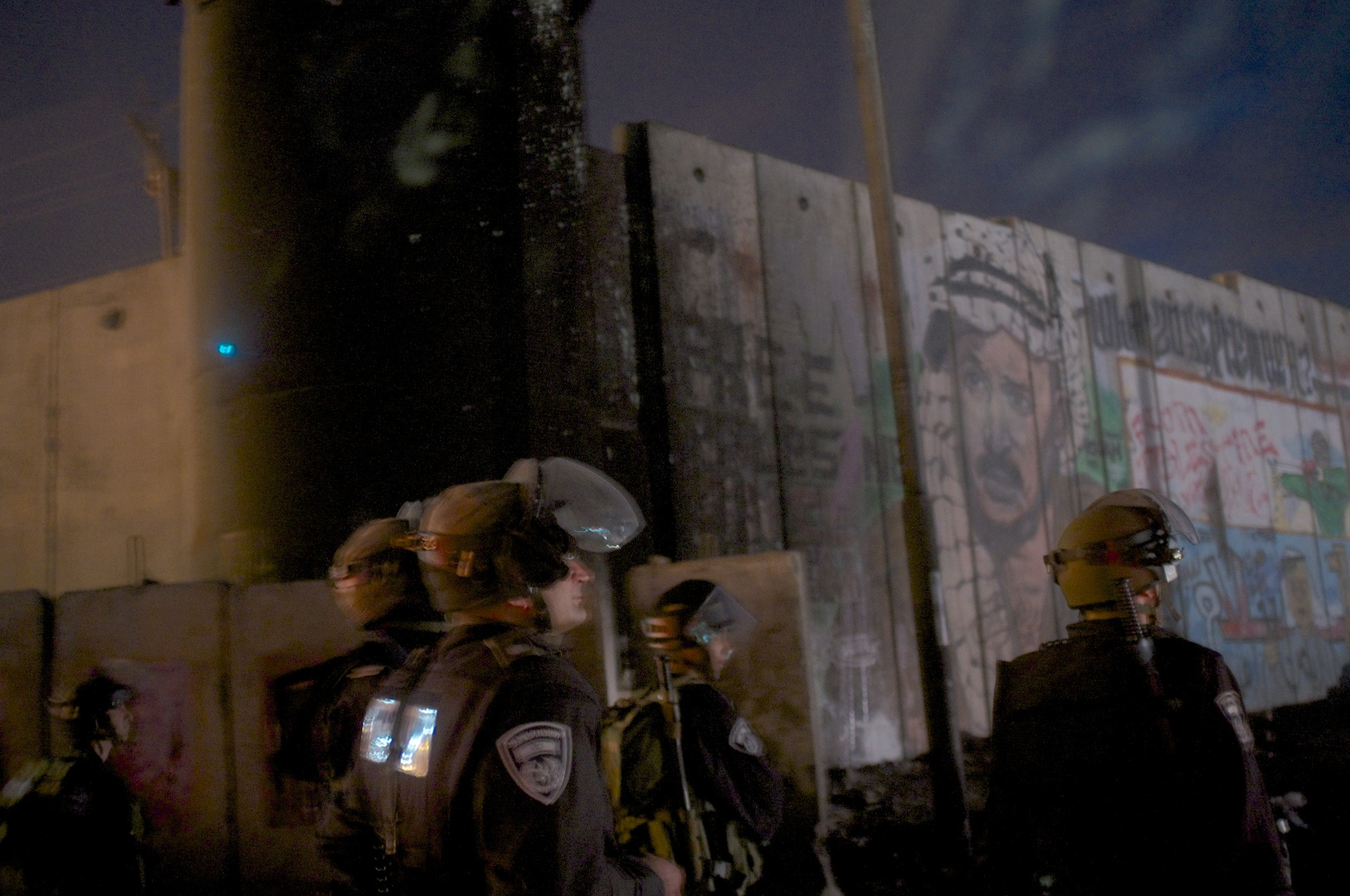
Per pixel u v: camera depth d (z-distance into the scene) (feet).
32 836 9.21
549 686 5.38
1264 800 6.57
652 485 23.30
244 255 18.74
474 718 5.25
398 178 18.83
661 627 9.43
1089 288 35.68
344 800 6.19
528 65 20.33
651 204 24.20
